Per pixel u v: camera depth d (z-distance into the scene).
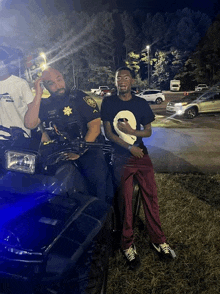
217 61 60.19
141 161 3.05
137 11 83.56
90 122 2.71
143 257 3.28
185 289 2.83
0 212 1.96
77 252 1.91
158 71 72.88
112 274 2.97
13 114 2.86
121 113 3.03
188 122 15.63
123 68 2.99
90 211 2.20
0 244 1.83
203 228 3.92
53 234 1.90
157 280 2.92
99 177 2.69
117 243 3.21
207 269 3.08
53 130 2.70
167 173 6.34
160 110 23.06
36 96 2.53
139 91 31.80
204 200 4.86
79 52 68.81
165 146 9.48
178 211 4.39
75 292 2.08
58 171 2.35
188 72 68.06
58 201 2.18
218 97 17.69
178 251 3.40
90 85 70.50
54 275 1.83
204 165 7.17
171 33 75.06
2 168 2.29
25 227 1.91
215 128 13.54
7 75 2.75
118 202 3.02
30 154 2.17
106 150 2.53
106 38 68.06
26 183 2.16
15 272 1.84
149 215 3.18
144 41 74.56
